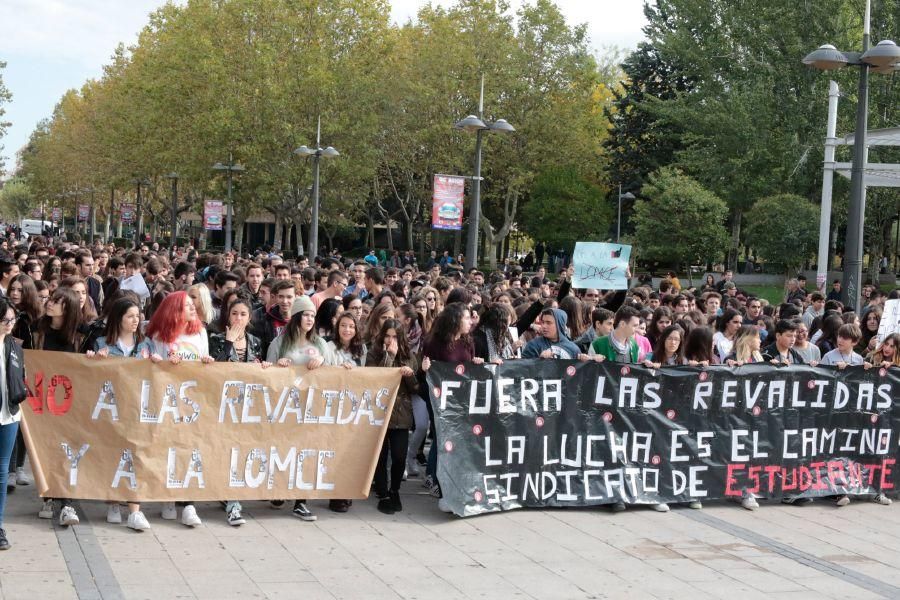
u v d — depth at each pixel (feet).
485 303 39.78
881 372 33.45
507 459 28.91
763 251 132.16
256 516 27.40
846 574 24.97
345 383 27.53
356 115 151.74
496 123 78.18
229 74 152.15
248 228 263.90
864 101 52.31
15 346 23.18
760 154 143.33
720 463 31.35
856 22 144.05
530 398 29.19
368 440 27.84
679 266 145.07
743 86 147.54
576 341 34.71
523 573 23.59
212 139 151.23
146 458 25.49
